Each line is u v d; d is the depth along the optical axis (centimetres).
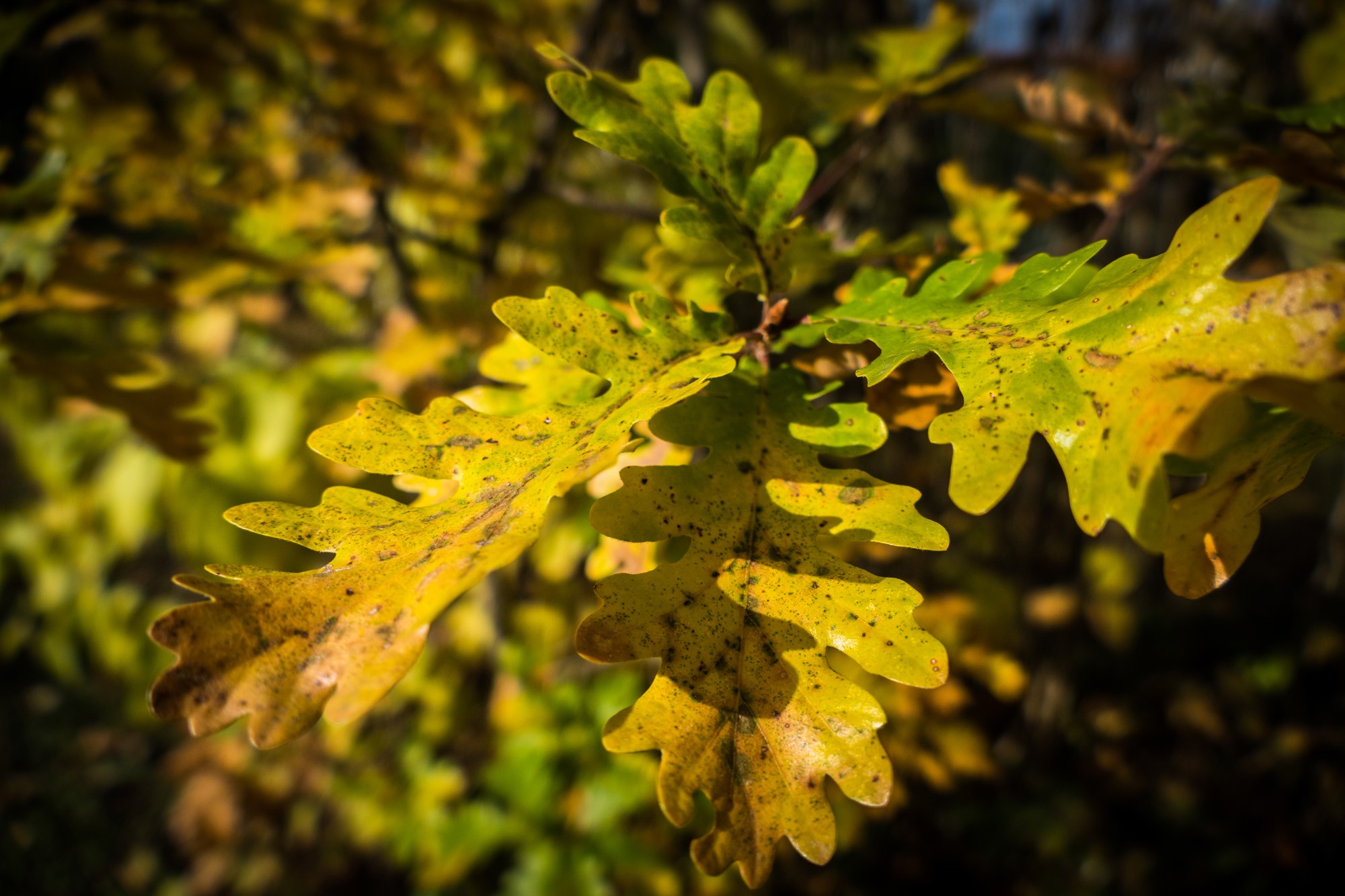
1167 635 108
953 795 81
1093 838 83
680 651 19
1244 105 31
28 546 85
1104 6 84
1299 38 76
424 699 64
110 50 56
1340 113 28
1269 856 81
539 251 60
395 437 20
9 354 34
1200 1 80
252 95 61
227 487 64
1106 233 36
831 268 31
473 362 49
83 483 74
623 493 20
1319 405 16
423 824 59
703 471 21
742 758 18
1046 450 87
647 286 30
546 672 55
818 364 25
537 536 17
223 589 17
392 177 60
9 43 42
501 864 71
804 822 17
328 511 19
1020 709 89
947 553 63
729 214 24
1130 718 95
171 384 38
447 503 19
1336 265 16
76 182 38
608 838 48
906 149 68
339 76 51
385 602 17
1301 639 95
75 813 102
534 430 20
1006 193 35
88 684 116
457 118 53
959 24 37
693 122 24
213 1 49
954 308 21
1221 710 96
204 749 76
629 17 64
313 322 72
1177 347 17
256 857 87
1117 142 44
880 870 73
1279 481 20
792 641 19
